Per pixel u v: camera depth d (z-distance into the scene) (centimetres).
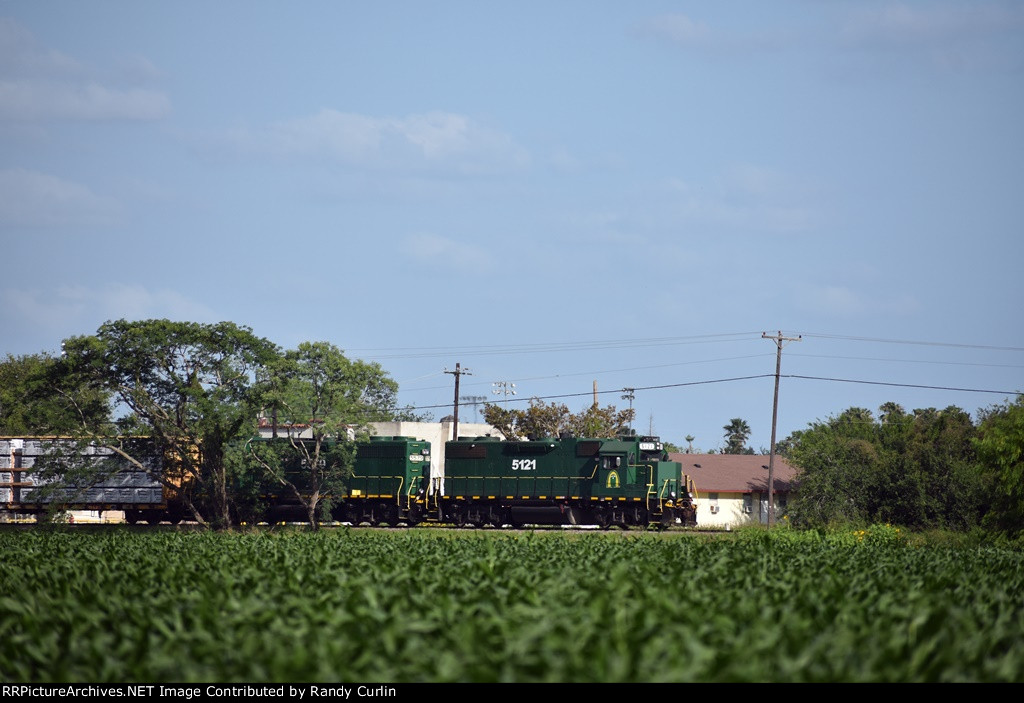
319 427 5609
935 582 2011
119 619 1695
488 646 1397
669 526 5781
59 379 5416
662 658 1292
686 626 1414
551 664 1259
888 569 2391
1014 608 1797
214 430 5441
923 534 5225
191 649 1470
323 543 3198
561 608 1591
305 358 5744
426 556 2697
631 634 1374
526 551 2888
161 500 5872
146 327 5388
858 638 1388
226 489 5722
